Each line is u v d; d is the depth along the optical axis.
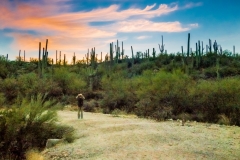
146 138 9.27
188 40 38.88
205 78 32.09
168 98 17.23
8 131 8.90
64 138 9.77
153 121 13.91
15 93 23.00
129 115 17.11
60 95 26.33
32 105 10.05
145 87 20.25
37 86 25.11
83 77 31.72
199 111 15.94
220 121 13.88
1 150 8.79
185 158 7.22
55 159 7.79
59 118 13.12
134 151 7.87
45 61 38.94
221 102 15.43
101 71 36.25
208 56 45.91
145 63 44.44
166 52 50.03
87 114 17.27
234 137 9.75
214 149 8.09
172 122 13.60
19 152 8.91
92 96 26.36
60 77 28.45
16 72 37.41
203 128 11.55
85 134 10.37
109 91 23.47
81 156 7.77
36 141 9.66
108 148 8.29
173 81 18.84
